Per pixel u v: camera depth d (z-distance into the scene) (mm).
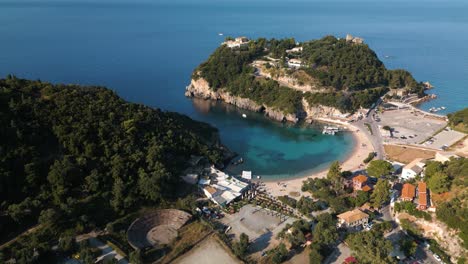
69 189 117062
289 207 130500
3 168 111000
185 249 106125
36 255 95438
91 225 109062
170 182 132875
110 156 131875
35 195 112812
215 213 125000
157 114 172625
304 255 104500
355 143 190625
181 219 118250
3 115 122938
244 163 170000
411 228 114562
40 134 126188
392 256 101250
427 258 104750
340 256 103812
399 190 138375
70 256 99312
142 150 140500
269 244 109750
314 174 159375
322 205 130500
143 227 113562
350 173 152500
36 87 147250
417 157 169500
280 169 164125
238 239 111875
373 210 126875
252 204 131875
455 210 111625
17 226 104062
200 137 180125
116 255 101250
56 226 106125
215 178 146125
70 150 127500
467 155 166750
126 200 118188
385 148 182000
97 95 158750
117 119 148250
